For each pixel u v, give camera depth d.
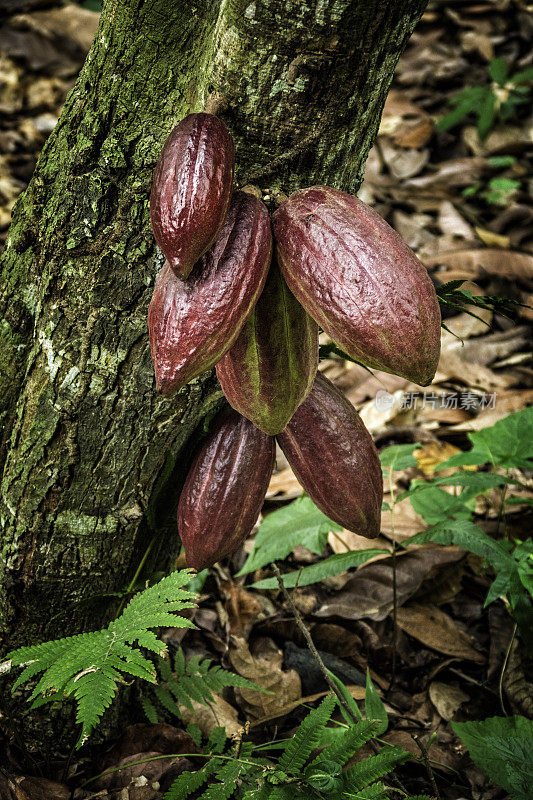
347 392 3.62
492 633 2.55
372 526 1.98
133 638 1.92
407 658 2.50
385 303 1.73
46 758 2.16
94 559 2.11
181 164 1.75
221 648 2.48
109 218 1.96
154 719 2.16
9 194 4.86
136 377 2.01
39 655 1.95
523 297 4.24
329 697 2.02
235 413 1.99
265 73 1.86
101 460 2.06
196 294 1.76
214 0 1.90
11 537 2.11
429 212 4.93
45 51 5.88
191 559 2.00
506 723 2.09
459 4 6.58
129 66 1.92
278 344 1.83
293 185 1.93
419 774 2.21
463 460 2.60
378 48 1.86
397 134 5.50
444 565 2.65
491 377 3.67
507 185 5.08
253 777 1.98
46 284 2.00
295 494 3.05
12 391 2.10
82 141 1.94
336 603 2.63
